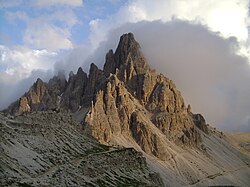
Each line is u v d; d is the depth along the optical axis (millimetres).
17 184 168750
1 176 169625
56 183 194625
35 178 187625
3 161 184875
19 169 187875
